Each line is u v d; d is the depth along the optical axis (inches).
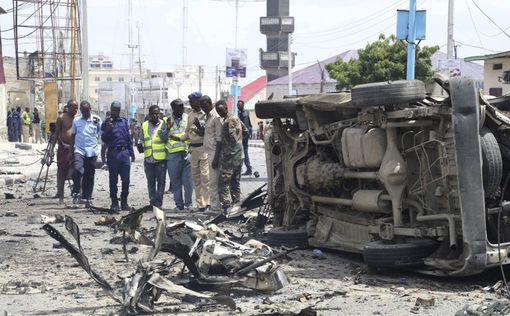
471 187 335.3
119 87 2689.5
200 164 620.7
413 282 355.6
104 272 370.6
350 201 405.1
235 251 335.9
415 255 357.4
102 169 1157.1
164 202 705.0
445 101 346.9
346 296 325.1
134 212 320.5
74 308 300.7
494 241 360.5
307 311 282.8
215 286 323.3
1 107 1817.2
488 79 1713.8
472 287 342.3
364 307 304.8
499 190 361.7
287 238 445.4
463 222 336.2
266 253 343.3
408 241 370.0
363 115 385.1
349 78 1962.4
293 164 457.7
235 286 327.0
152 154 640.4
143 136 649.6
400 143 374.0
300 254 433.4
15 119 2003.0
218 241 344.5
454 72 1143.6
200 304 302.4
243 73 1505.9
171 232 340.8
